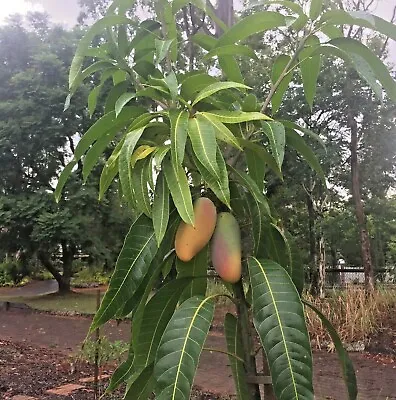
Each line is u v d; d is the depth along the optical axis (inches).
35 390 206.5
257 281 51.3
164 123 55.2
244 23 60.1
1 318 505.7
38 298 657.6
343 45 58.6
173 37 64.3
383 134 441.4
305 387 45.9
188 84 59.0
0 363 263.1
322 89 409.7
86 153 70.1
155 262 58.7
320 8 56.7
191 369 48.7
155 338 61.1
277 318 48.6
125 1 65.4
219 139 55.8
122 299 55.0
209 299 54.5
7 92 616.7
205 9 64.7
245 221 61.2
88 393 199.3
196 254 58.5
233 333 65.2
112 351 194.5
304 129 61.3
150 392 60.7
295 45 61.9
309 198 507.5
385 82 60.3
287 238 62.0
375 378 237.0
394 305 354.6
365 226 452.8
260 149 59.6
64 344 341.4
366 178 489.7
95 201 576.7
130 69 64.0
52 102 577.0
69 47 633.6
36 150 595.2
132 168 53.5
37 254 639.8
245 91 67.8
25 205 572.7
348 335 296.2
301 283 62.1
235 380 64.4
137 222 56.6
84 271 885.8
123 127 62.8
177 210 52.2
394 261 571.8
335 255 632.4
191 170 58.1
